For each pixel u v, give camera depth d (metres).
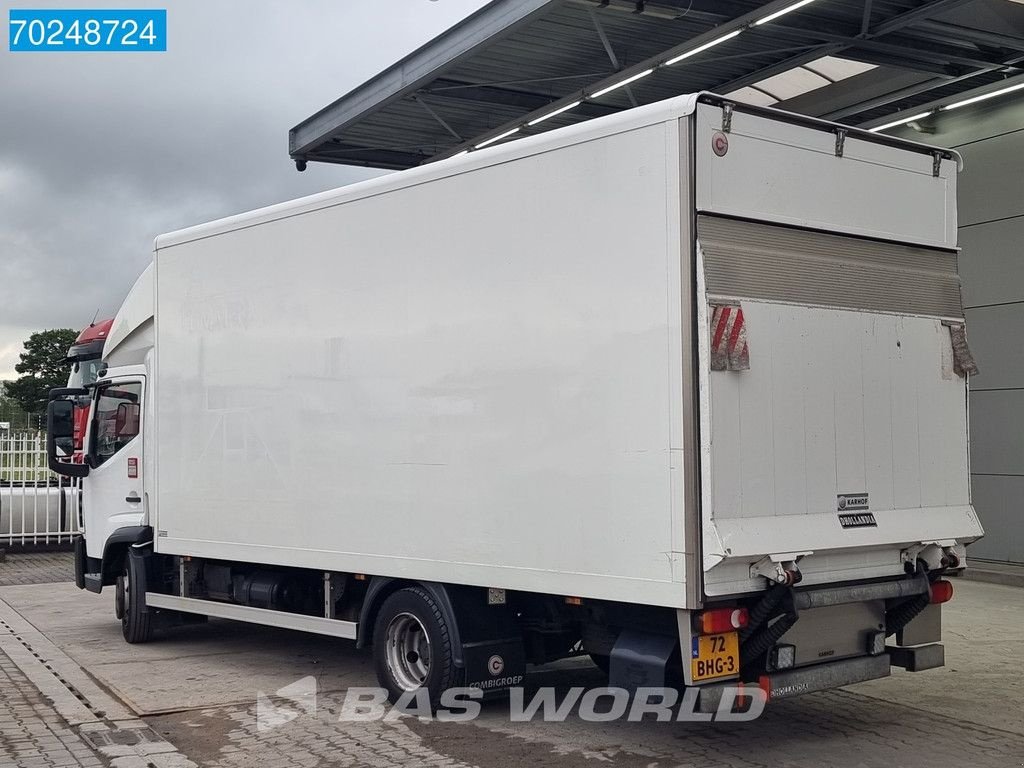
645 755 6.18
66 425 10.62
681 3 10.91
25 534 18.91
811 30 11.64
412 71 13.42
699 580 5.43
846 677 6.17
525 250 6.34
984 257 13.80
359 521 7.36
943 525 6.50
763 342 5.74
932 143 14.53
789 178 5.99
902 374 6.47
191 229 9.05
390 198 7.23
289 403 7.97
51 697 7.77
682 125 5.59
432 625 6.89
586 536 5.93
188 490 8.95
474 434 6.59
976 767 5.92
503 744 6.43
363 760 6.14
